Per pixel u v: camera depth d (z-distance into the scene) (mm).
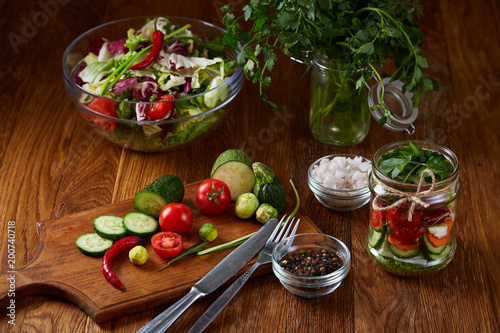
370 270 1451
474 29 2379
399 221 1306
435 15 2457
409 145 1391
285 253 1428
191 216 1520
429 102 2039
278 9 1530
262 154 1850
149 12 2428
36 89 2111
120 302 1331
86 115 1744
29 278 1386
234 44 1666
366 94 1775
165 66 1828
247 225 1564
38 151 1870
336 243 1412
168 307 1365
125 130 1741
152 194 1550
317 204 1668
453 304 1357
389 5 1583
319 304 1362
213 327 1312
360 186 1586
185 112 1741
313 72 1796
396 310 1346
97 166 1815
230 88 1762
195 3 2484
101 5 2488
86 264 1431
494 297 1373
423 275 1415
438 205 1286
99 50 1957
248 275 1378
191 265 1432
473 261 1469
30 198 1701
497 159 1811
